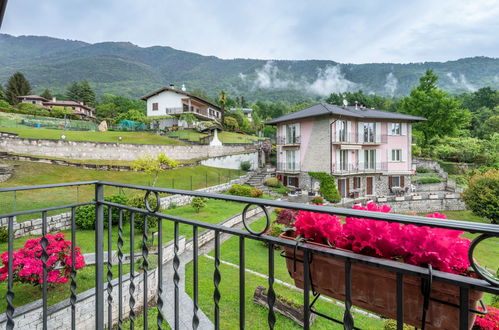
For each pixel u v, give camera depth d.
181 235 10.05
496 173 19.30
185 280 7.41
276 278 7.75
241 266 1.42
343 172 21.11
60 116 41.84
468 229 0.81
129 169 19.59
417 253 1.04
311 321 5.64
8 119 32.97
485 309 1.03
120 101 65.88
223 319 5.60
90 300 5.32
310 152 22.31
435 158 34.12
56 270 5.46
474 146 33.50
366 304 1.22
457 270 1.08
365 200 21.55
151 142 27.94
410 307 1.09
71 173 17.05
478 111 49.72
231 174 26.14
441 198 22.66
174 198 15.94
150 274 6.61
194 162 25.03
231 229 1.46
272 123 25.27
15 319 4.40
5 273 5.10
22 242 8.90
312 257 1.34
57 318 4.82
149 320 5.61
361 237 1.22
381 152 23.64
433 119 34.91
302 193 22.44
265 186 23.39
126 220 10.64
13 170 15.20
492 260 12.72
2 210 10.27
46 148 19.05
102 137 26.98
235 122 50.16
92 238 9.38
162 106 41.41
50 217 10.22
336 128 21.22
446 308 1.00
